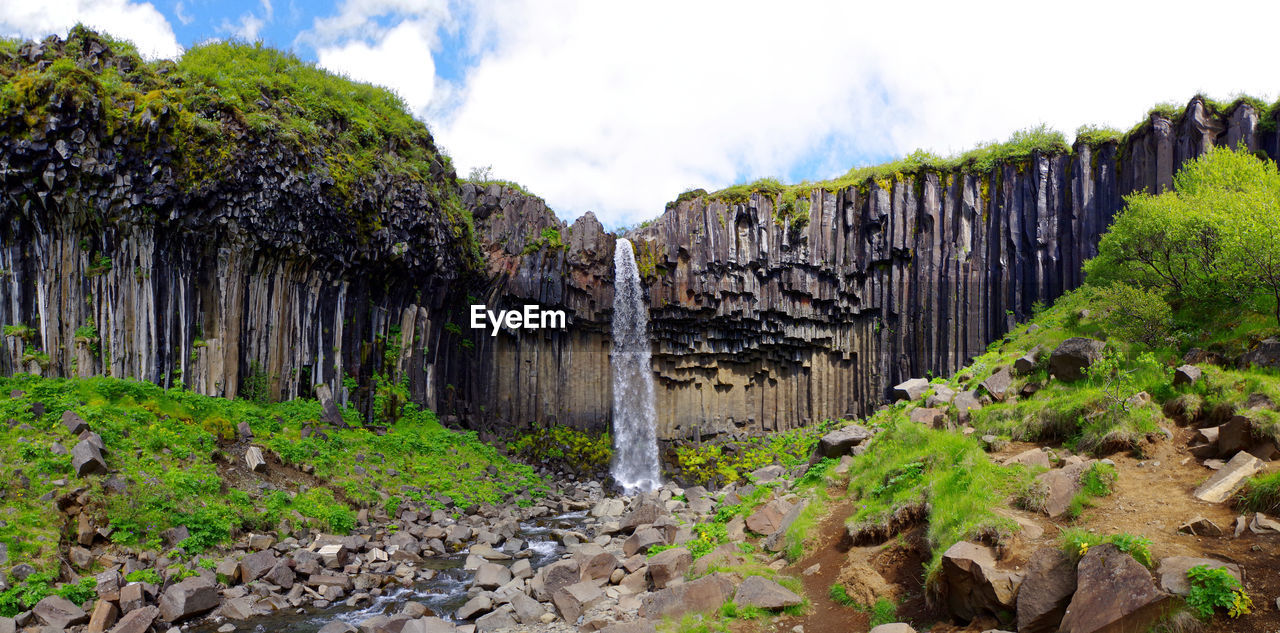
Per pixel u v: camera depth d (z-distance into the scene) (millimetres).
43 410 18156
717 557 14750
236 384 24125
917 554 12266
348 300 28438
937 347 34719
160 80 23328
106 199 21016
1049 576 9320
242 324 24500
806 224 37031
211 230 23281
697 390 38656
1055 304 30703
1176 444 13547
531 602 14156
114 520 15688
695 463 36000
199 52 28125
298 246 25406
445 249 32000
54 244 20906
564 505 27047
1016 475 12914
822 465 19672
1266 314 16891
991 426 16906
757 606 12180
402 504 23156
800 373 38594
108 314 21453
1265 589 8328
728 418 38688
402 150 31203
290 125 25328
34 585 13227
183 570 15227
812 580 13180
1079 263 31609
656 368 37875
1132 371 16547
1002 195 34000
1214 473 11695
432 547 20188
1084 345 17109
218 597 14688
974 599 10086
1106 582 8641
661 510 20719
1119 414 14445
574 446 35938
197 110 23062
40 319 20609
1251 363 14992
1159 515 10883
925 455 15586
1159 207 20484
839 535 14523
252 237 24047
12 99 19531
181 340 22750
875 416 25219
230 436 21891
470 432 33125
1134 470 12898
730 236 37125
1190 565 8625
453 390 35219
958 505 12062
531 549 20594
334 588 15953
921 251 35469
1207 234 18547
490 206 37094
